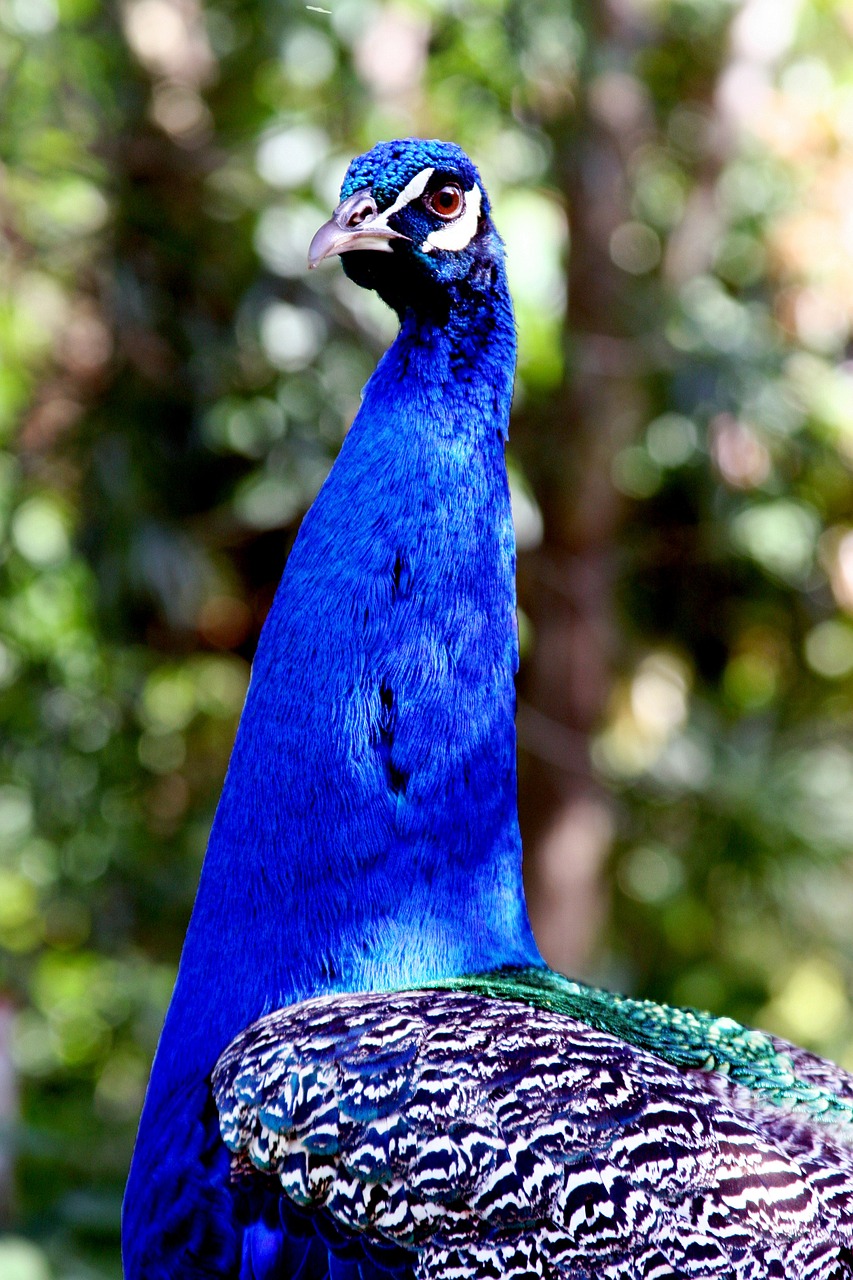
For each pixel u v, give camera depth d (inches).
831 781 438.9
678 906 440.8
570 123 390.6
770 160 422.6
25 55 352.5
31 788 394.6
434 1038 139.8
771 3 403.9
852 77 421.1
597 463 403.9
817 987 454.6
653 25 402.6
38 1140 305.1
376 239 166.2
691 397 387.2
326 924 155.0
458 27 370.6
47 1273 283.0
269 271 360.2
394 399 165.2
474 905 160.9
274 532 418.9
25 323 375.2
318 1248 137.6
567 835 418.9
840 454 413.7
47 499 378.9
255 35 370.0
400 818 155.1
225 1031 156.6
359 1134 135.1
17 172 355.9
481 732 159.0
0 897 424.8
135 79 362.3
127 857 404.8
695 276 411.2
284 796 156.2
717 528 418.3
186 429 374.3
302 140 369.4
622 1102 135.8
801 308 420.8
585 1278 129.3
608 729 436.8
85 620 385.1
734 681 467.2
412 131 378.3
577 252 397.4
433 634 157.0
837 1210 135.9
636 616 457.1
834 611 446.9
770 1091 154.3
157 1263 151.3
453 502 160.2
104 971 424.5
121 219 361.1
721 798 424.8
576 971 420.5
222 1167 145.3
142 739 405.1
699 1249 130.3
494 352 168.2
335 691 155.7
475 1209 131.3
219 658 429.1
